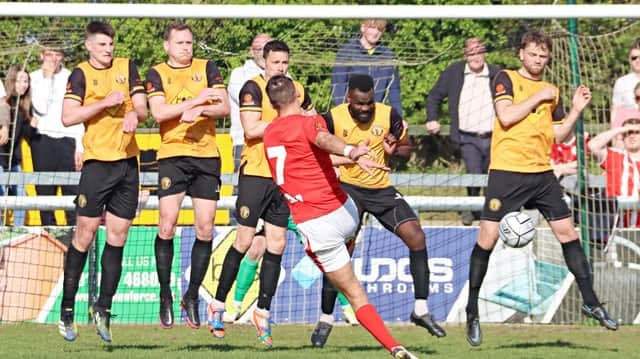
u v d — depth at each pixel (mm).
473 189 32406
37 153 31344
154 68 23750
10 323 28625
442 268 29578
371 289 29375
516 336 26781
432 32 39375
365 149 17375
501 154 23312
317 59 33125
